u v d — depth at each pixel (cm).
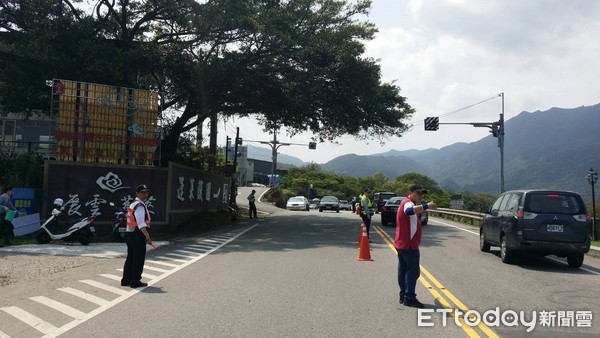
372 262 1277
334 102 2648
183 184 2327
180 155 2836
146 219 960
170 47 2383
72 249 1508
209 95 2500
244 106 2786
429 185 11012
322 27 2548
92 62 2089
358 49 2511
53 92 2006
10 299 845
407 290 802
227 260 1316
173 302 826
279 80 2641
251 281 1012
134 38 2425
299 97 2623
